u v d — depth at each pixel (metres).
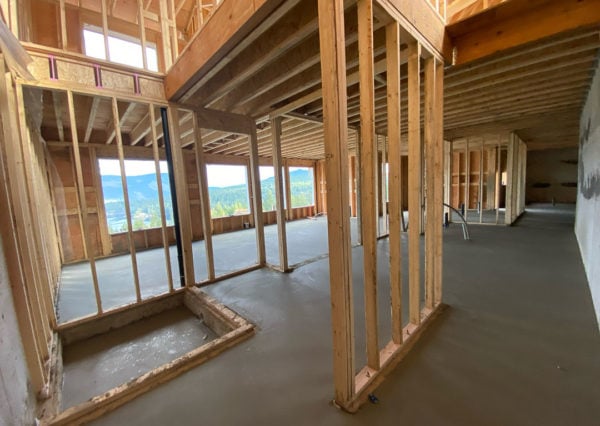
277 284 3.31
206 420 1.39
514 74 3.07
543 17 2.03
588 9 1.87
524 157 8.02
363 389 1.47
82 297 3.25
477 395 1.43
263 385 1.62
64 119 4.12
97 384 1.90
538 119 5.21
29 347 1.51
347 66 2.41
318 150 8.13
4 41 1.54
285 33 1.91
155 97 2.89
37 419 1.42
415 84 1.85
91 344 2.41
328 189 1.31
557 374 1.55
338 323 1.36
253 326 2.27
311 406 1.43
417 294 2.02
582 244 3.75
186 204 3.25
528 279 2.99
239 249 5.49
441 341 1.92
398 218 1.72
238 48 1.92
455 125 5.68
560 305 2.37
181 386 1.64
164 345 2.38
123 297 3.21
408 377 1.58
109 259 5.21
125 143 5.83
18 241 1.77
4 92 1.70
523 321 2.13
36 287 1.88
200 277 3.68
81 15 4.43
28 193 2.21
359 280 3.23
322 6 1.22
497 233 5.47
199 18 2.42
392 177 1.71
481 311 2.32
